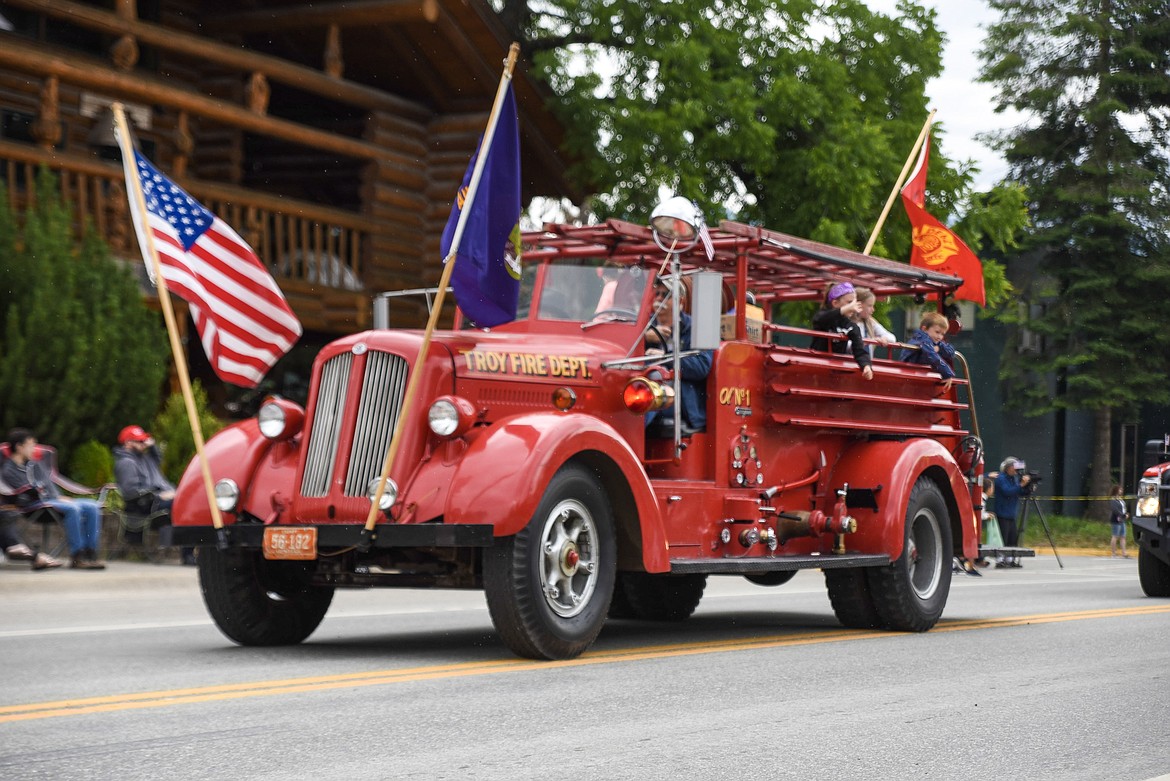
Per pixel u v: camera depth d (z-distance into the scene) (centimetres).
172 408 1912
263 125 2325
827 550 1116
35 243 1819
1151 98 4656
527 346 928
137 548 1681
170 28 2503
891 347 1277
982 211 2745
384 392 873
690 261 1099
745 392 1042
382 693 732
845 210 2450
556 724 644
